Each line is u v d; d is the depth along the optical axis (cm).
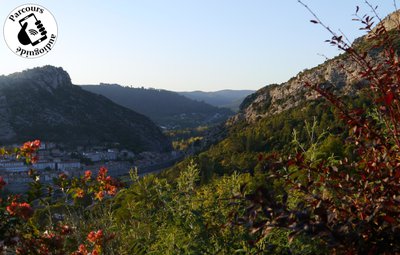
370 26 271
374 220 218
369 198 238
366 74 249
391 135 260
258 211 230
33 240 374
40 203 435
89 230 526
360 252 207
